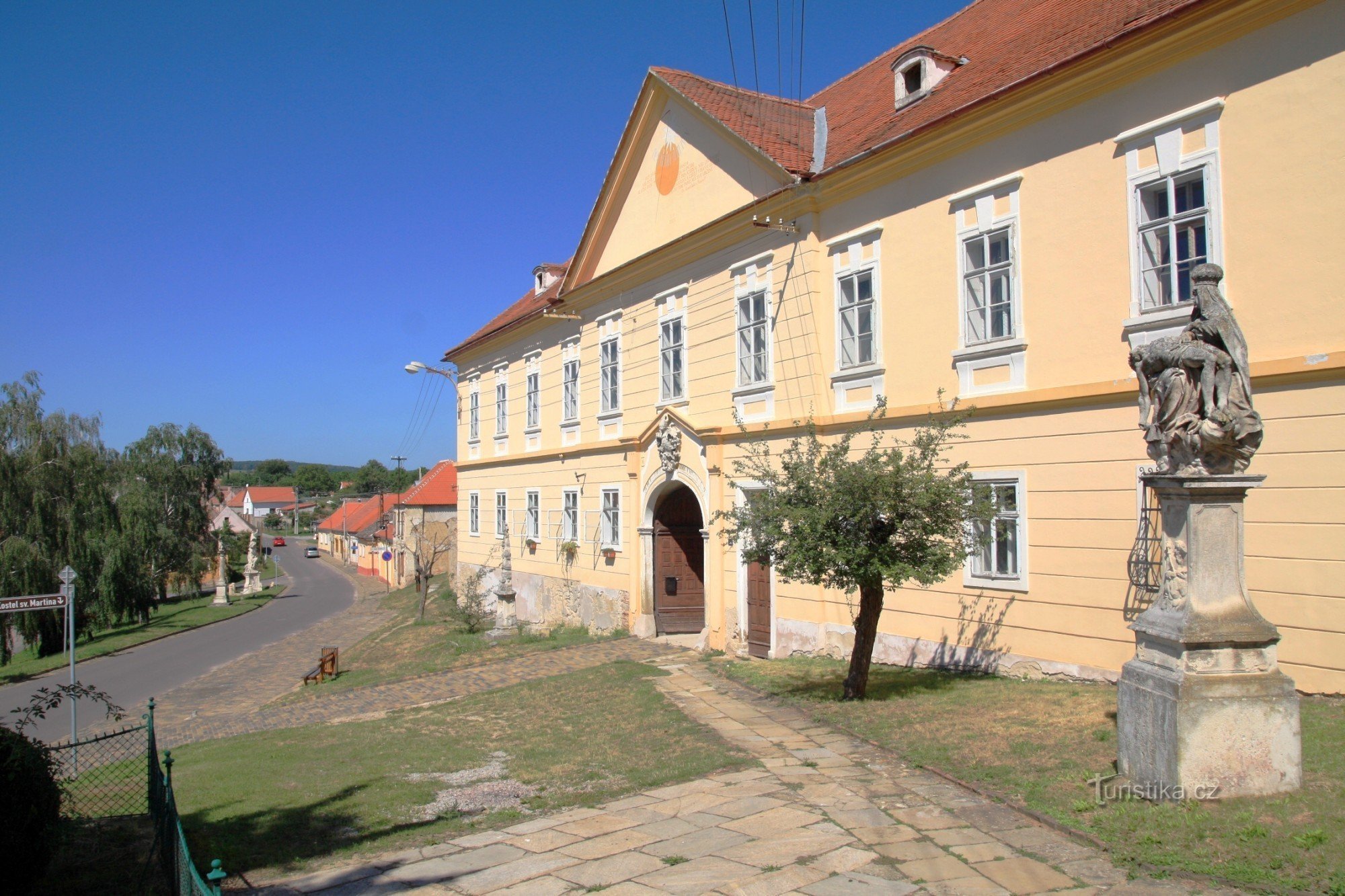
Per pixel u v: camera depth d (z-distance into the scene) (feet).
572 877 21.34
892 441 46.52
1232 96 32.89
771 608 54.19
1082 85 37.58
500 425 103.24
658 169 67.67
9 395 126.93
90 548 127.85
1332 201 30.22
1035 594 39.40
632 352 71.77
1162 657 22.41
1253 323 32.12
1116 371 36.37
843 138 54.19
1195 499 22.07
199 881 16.25
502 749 37.88
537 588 90.53
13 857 24.94
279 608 172.35
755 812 24.81
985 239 42.04
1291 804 20.17
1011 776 25.09
